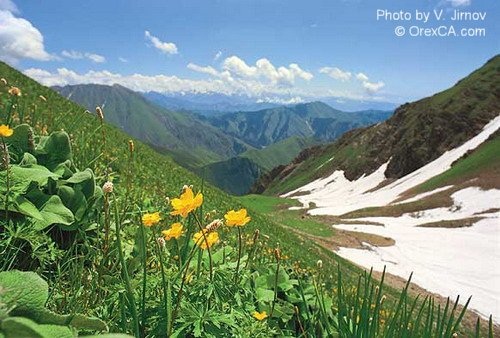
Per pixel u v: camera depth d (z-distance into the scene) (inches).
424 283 1513.3
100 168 242.2
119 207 170.4
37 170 129.3
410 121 5728.3
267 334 113.1
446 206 2970.0
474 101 4771.2
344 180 6013.8
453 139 4667.8
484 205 2760.8
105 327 76.2
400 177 5024.6
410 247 2101.4
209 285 110.2
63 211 128.2
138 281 113.1
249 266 152.8
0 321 59.3
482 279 1588.3
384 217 3085.6
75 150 191.3
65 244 135.6
